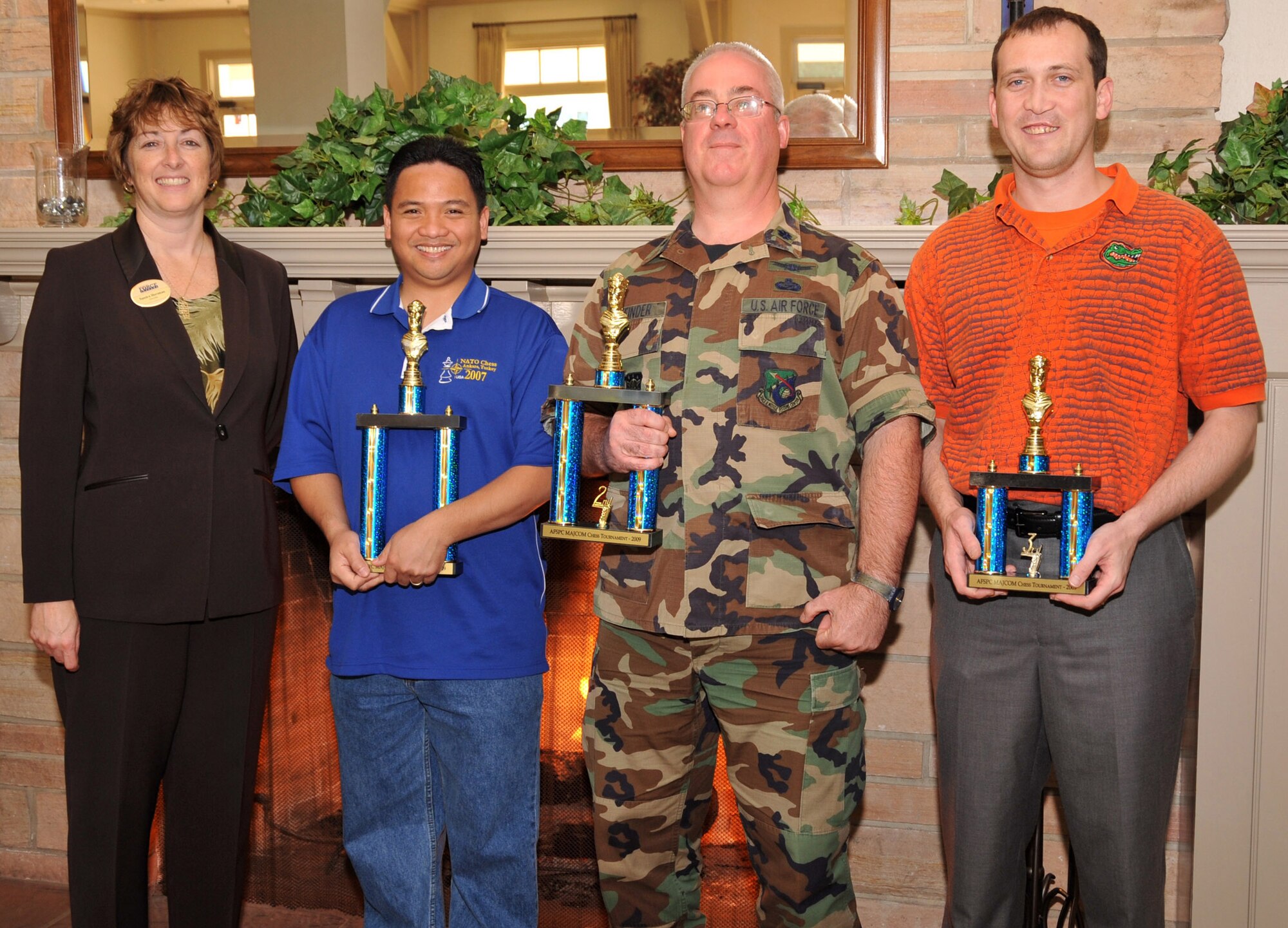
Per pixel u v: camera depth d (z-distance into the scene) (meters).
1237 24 2.06
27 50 2.37
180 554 1.68
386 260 1.96
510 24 2.18
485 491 1.60
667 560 1.53
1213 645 1.81
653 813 1.59
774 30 2.11
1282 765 1.80
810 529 1.52
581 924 2.10
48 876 2.44
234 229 1.96
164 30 2.30
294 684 2.17
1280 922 1.82
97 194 2.37
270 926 2.18
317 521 1.68
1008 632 1.53
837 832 1.53
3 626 2.40
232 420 1.73
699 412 1.53
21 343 2.32
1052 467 1.49
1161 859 1.53
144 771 1.71
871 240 1.79
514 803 1.65
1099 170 1.60
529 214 1.97
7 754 2.43
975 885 1.56
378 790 1.68
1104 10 2.03
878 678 2.11
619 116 2.16
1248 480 1.77
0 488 2.37
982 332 1.55
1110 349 1.48
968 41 2.08
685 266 1.59
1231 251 1.47
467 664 1.61
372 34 2.21
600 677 1.61
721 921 2.10
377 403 1.66
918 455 1.50
